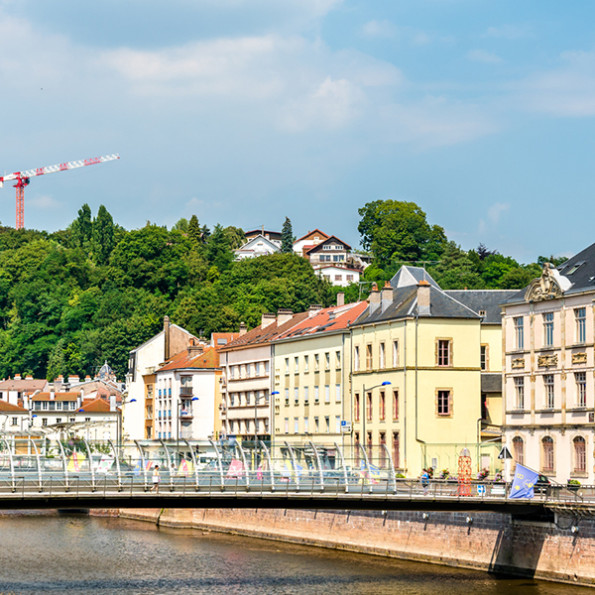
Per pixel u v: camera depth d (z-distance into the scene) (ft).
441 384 399.65
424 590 276.21
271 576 304.09
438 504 275.18
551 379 353.72
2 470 255.29
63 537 399.85
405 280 463.01
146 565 328.08
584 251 365.61
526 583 278.26
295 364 477.36
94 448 265.34
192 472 270.26
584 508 269.03
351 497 272.31
